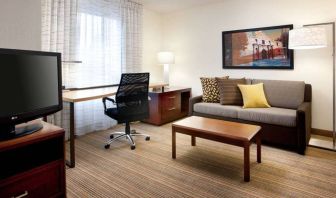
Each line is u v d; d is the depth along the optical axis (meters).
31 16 1.81
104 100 3.10
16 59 1.41
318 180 2.11
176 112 4.43
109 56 3.86
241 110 3.20
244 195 1.88
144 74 3.02
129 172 2.30
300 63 3.50
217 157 2.66
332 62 3.25
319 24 3.11
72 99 2.38
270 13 3.71
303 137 2.67
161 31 5.10
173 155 2.63
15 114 1.41
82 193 1.92
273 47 3.70
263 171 2.29
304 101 3.29
